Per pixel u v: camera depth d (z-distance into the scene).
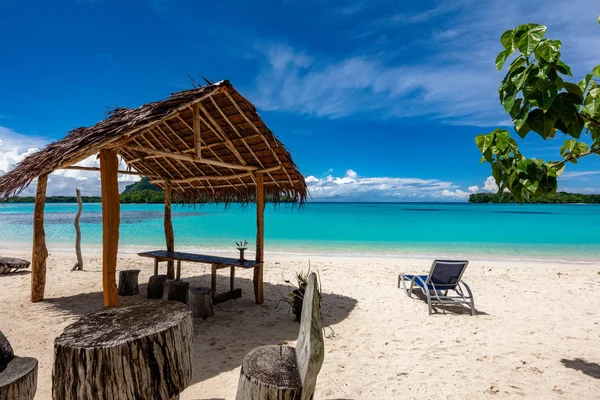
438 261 5.76
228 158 6.55
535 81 1.78
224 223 27.48
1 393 1.88
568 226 26.47
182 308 2.45
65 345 1.89
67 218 33.84
